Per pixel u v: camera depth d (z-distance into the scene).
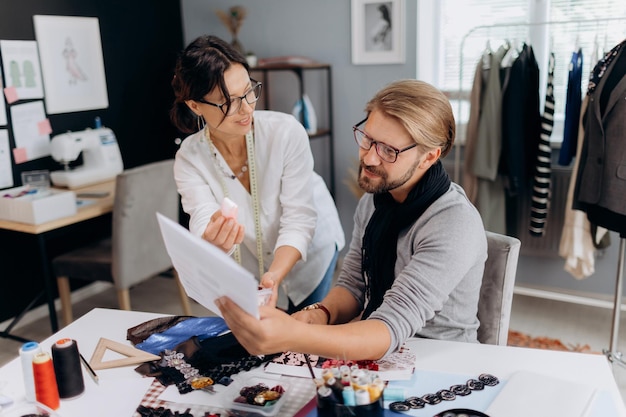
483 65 2.83
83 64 3.49
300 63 3.45
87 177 3.24
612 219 2.31
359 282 1.55
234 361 1.28
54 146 3.13
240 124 1.50
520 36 3.22
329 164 3.80
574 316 3.02
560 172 3.04
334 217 2.00
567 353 1.25
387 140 1.20
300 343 1.07
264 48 3.83
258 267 1.84
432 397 1.11
